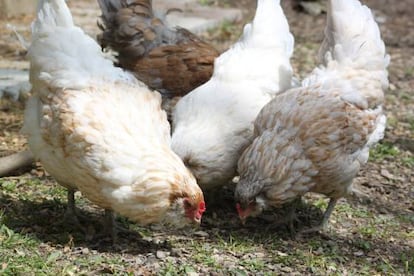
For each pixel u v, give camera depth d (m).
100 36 8.67
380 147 9.34
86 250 6.15
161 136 6.01
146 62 8.17
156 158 5.77
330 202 7.05
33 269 5.75
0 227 6.39
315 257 6.44
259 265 6.15
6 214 6.70
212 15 14.55
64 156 5.93
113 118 5.83
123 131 5.79
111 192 5.78
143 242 6.47
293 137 6.34
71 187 6.37
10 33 12.10
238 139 6.74
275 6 7.65
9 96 9.72
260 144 6.37
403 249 6.80
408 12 17.56
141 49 8.36
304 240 6.85
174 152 6.45
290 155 6.31
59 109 5.88
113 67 6.36
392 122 10.38
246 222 7.13
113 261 6.00
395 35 15.56
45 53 6.14
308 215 7.40
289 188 6.39
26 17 13.02
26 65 10.84
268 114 6.55
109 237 6.46
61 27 6.24
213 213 7.27
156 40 8.39
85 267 5.88
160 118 6.17
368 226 7.25
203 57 8.06
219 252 6.39
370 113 6.76
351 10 7.30
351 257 6.56
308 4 16.73
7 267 5.71
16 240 6.16
